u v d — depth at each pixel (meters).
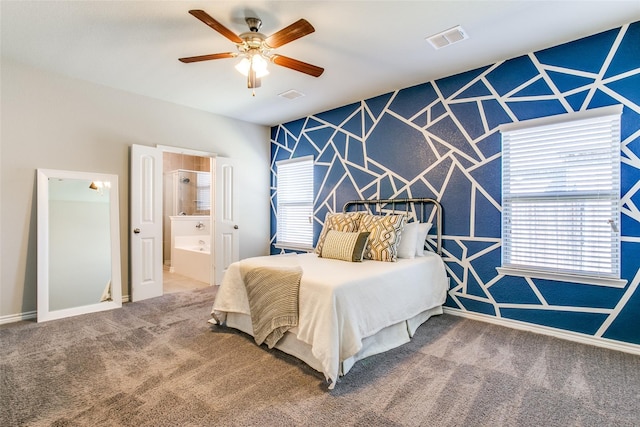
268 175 5.68
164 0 2.24
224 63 3.21
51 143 3.45
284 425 1.67
